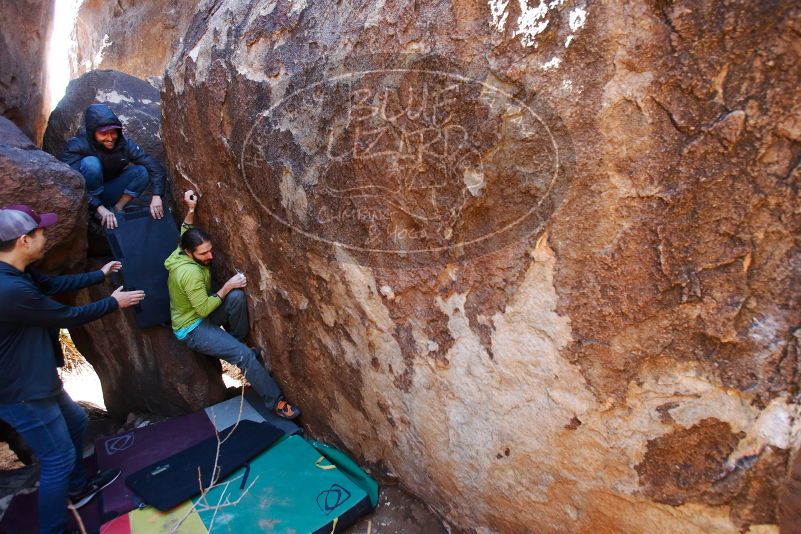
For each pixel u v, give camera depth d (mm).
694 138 1298
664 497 1517
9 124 2846
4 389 2094
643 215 1401
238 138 2484
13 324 2070
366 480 2553
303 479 2521
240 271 2920
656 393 1479
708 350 1388
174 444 2857
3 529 2490
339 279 2232
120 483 2590
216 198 2820
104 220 2947
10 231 2016
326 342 2516
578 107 1430
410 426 2242
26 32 4469
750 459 1359
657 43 1300
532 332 1673
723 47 1221
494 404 1860
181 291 2824
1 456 3307
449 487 2188
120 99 3570
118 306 2461
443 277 1889
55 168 2600
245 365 2883
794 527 2121
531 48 1486
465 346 1887
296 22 2209
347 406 2594
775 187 1227
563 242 1547
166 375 3248
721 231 1309
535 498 1861
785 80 1168
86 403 4141
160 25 6547
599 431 1600
